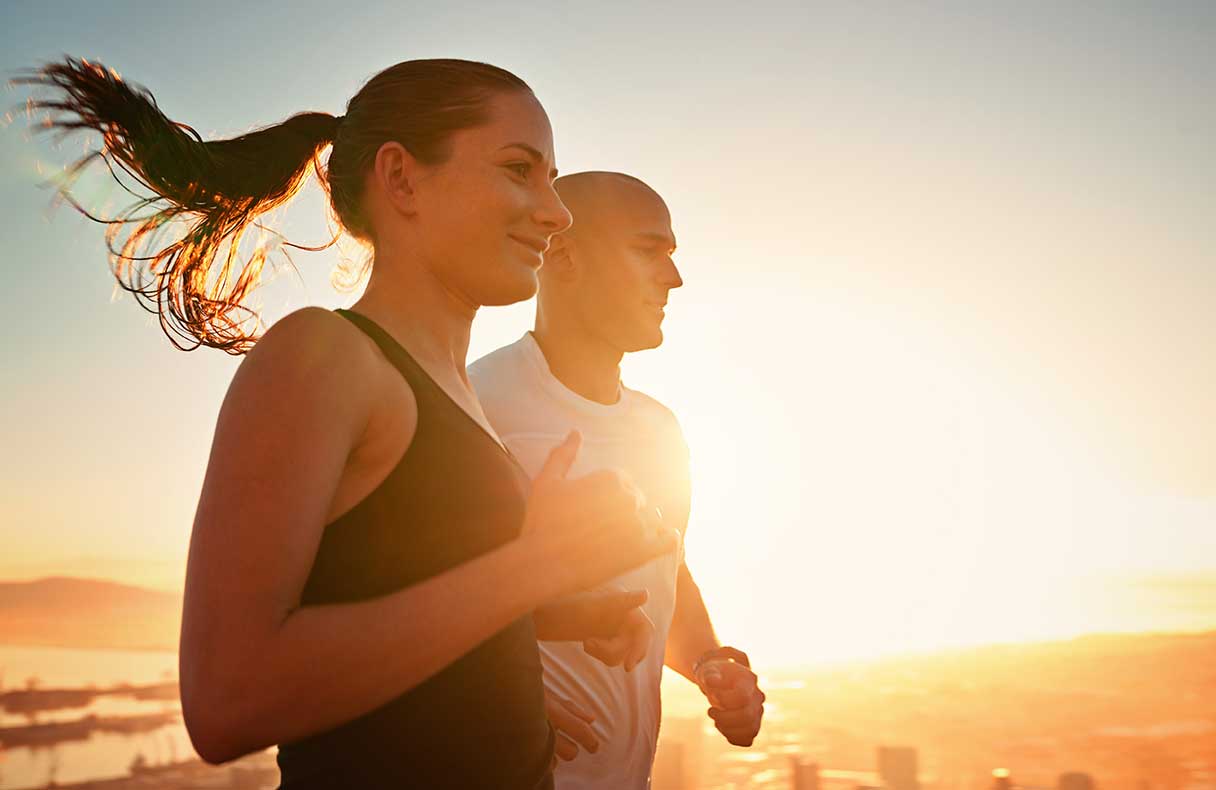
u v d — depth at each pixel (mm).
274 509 579
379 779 709
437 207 830
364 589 693
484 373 1796
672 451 1917
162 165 891
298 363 626
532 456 1733
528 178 865
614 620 1096
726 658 1632
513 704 787
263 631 550
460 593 598
